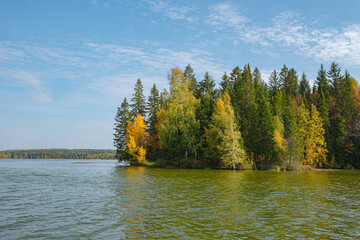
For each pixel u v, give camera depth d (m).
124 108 72.50
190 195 19.28
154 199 17.62
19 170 48.41
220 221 12.10
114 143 71.38
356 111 60.94
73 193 20.25
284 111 62.56
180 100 56.12
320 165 57.22
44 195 19.38
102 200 17.28
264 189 22.66
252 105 57.88
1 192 20.95
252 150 55.31
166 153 57.56
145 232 10.47
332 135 61.41
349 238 9.91
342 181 29.78
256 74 90.00
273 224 11.68
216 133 53.59
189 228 11.01
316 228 11.13
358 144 58.38
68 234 10.25
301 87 92.56
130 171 45.00
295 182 28.34
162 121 59.25
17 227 11.23
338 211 14.28
